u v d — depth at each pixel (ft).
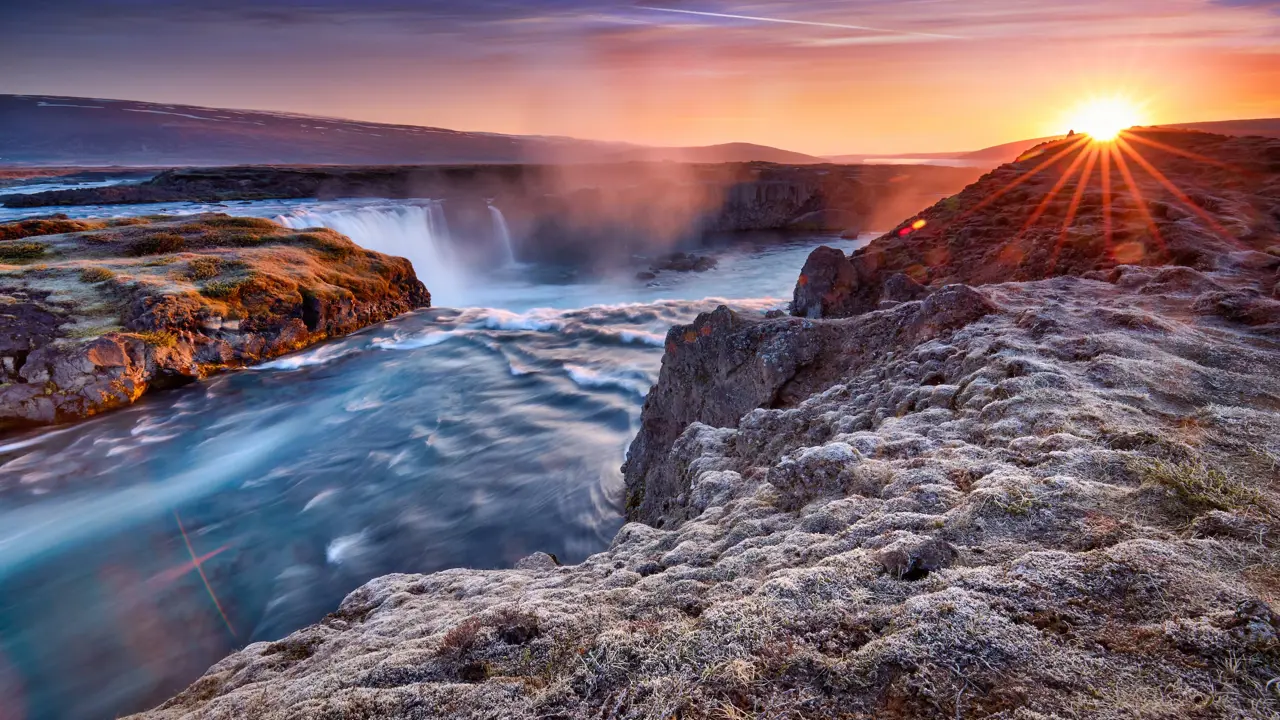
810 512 19.16
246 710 14.64
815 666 10.61
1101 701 8.86
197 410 93.15
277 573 56.03
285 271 129.08
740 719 9.73
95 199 264.31
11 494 69.97
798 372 47.03
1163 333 29.99
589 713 10.71
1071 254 68.03
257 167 374.22
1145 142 140.15
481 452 77.41
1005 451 19.07
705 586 15.33
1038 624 10.63
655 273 225.76
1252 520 12.70
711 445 37.78
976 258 80.89
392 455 77.97
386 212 229.25
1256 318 32.65
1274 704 8.31
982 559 13.20
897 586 12.66
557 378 101.40
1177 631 9.79
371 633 19.99
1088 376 24.64
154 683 44.32
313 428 86.84
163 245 137.90
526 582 23.27
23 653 46.68
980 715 8.98
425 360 113.09
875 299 82.17
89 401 90.43
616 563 21.57
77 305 103.45
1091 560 12.05
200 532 62.39
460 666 13.24
